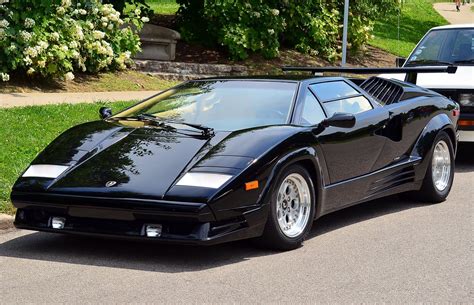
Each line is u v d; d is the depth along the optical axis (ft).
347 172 21.76
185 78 53.47
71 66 43.55
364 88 23.98
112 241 20.61
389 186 23.98
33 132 31.35
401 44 81.25
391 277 17.37
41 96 40.73
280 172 18.71
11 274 17.44
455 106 27.45
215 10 57.16
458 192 28.14
